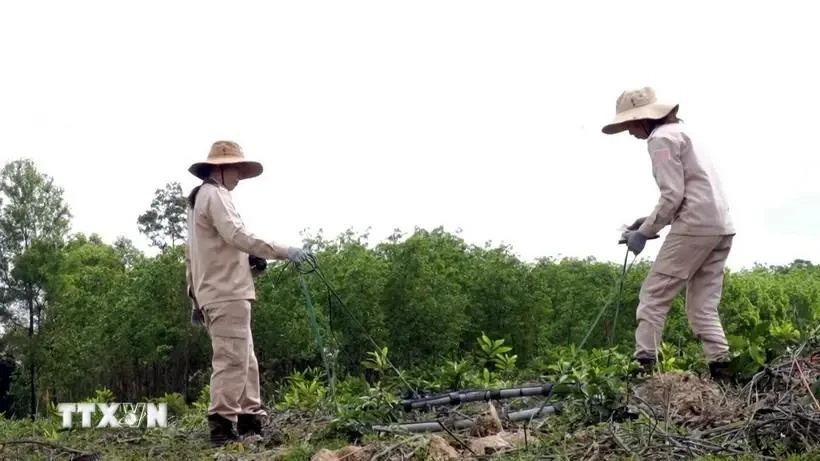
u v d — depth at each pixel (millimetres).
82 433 8234
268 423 7859
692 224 7102
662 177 7090
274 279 22516
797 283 28172
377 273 21922
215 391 7234
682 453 5453
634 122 7453
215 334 7246
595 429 5953
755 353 6898
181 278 27453
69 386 33938
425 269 22547
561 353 7918
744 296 23234
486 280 23750
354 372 20688
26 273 40188
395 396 7598
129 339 27281
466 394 7090
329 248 23719
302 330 22172
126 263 54094
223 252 7254
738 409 6258
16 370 39625
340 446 6660
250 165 7516
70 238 52562
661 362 7867
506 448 5906
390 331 21984
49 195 44969
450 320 22297
